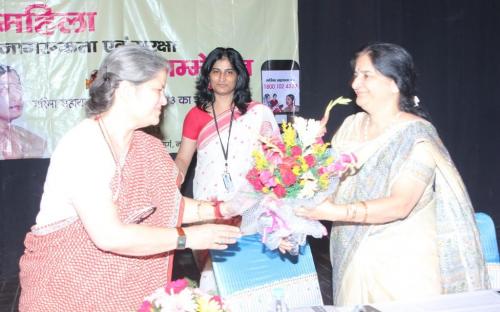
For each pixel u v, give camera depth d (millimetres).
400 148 2201
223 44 4910
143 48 1741
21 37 4594
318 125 1898
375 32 5242
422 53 5367
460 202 2293
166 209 1941
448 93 5480
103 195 1677
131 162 1798
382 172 2236
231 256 2213
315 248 5281
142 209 1806
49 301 1748
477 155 5629
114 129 1764
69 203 1714
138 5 4781
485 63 5543
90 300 1760
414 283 2217
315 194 1897
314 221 1950
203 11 4863
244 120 3199
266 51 4980
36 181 4773
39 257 1762
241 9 4906
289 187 1848
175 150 4895
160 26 4816
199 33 4871
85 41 4715
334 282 2447
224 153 3170
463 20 5441
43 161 4762
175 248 1764
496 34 5543
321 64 5152
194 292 1526
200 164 3225
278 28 4984
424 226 2248
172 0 4820
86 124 1749
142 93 1719
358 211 2043
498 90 5605
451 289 2320
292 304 2256
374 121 2322
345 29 5180
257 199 1937
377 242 2252
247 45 4941
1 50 4555
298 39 5043
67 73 4695
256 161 1881
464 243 2309
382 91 2242
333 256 2457
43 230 1739
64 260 1736
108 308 1778
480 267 2332
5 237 4785
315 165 1863
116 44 4762
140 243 1697
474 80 5535
